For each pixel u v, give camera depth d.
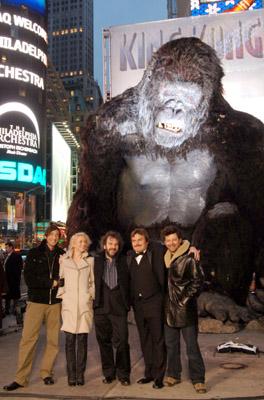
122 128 7.48
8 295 8.81
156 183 7.41
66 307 4.43
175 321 4.11
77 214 7.87
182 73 7.25
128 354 4.41
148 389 4.19
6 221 52.78
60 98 77.81
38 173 53.34
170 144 7.29
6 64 51.28
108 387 4.29
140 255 4.42
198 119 7.26
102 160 7.57
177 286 4.15
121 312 4.40
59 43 159.50
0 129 49.88
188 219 7.37
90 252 7.59
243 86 9.42
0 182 49.56
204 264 7.20
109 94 9.91
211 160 7.28
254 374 4.61
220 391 4.08
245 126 7.34
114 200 7.69
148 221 7.49
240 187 7.28
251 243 7.40
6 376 4.69
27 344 4.41
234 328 6.90
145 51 9.82
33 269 4.57
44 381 4.43
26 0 54.03
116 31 9.98
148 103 7.37
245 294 7.66
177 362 4.29
